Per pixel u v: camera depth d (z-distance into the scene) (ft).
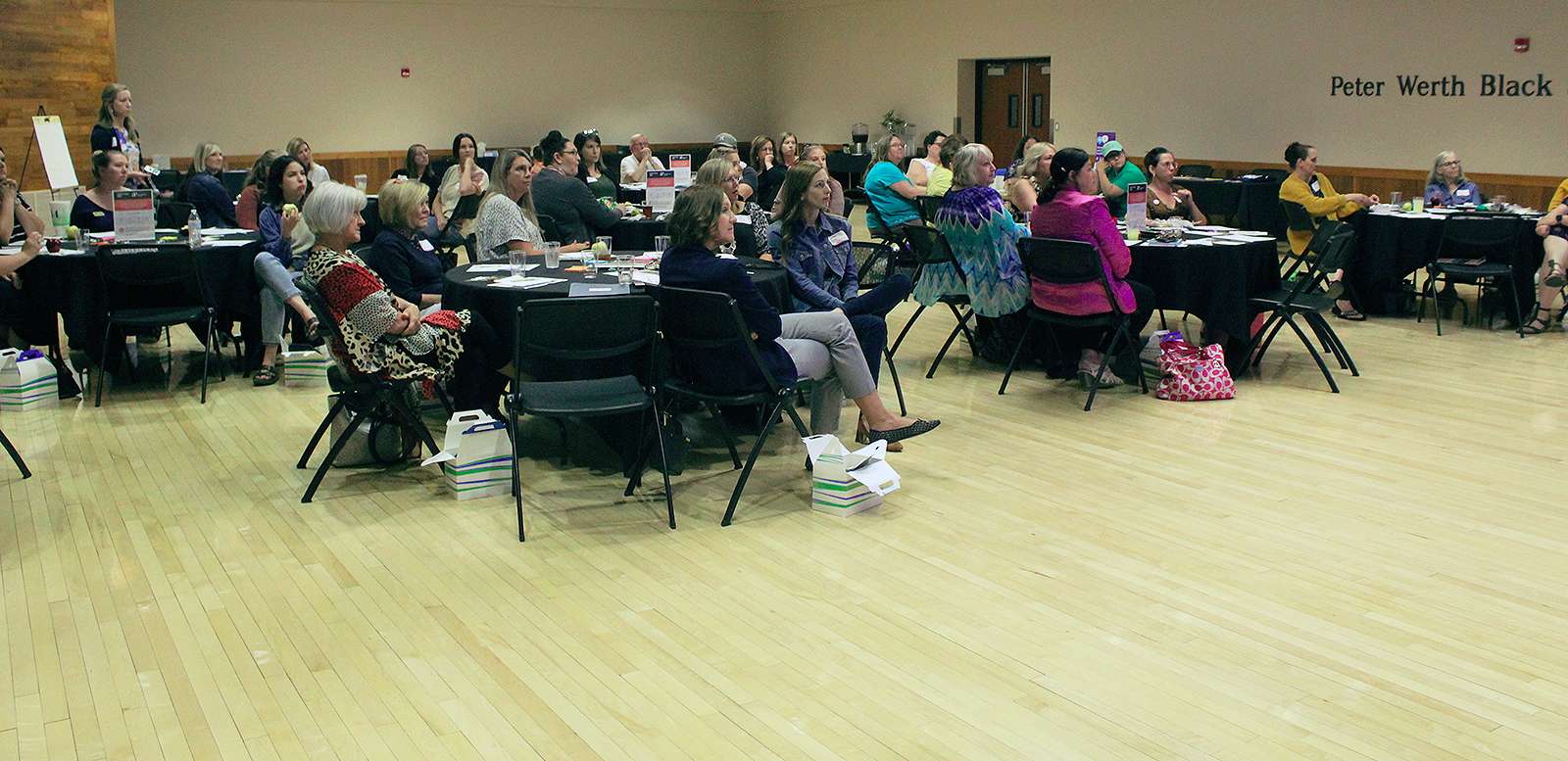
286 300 19.80
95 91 33.35
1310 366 20.66
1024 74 49.85
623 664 10.14
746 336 12.98
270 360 20.04
